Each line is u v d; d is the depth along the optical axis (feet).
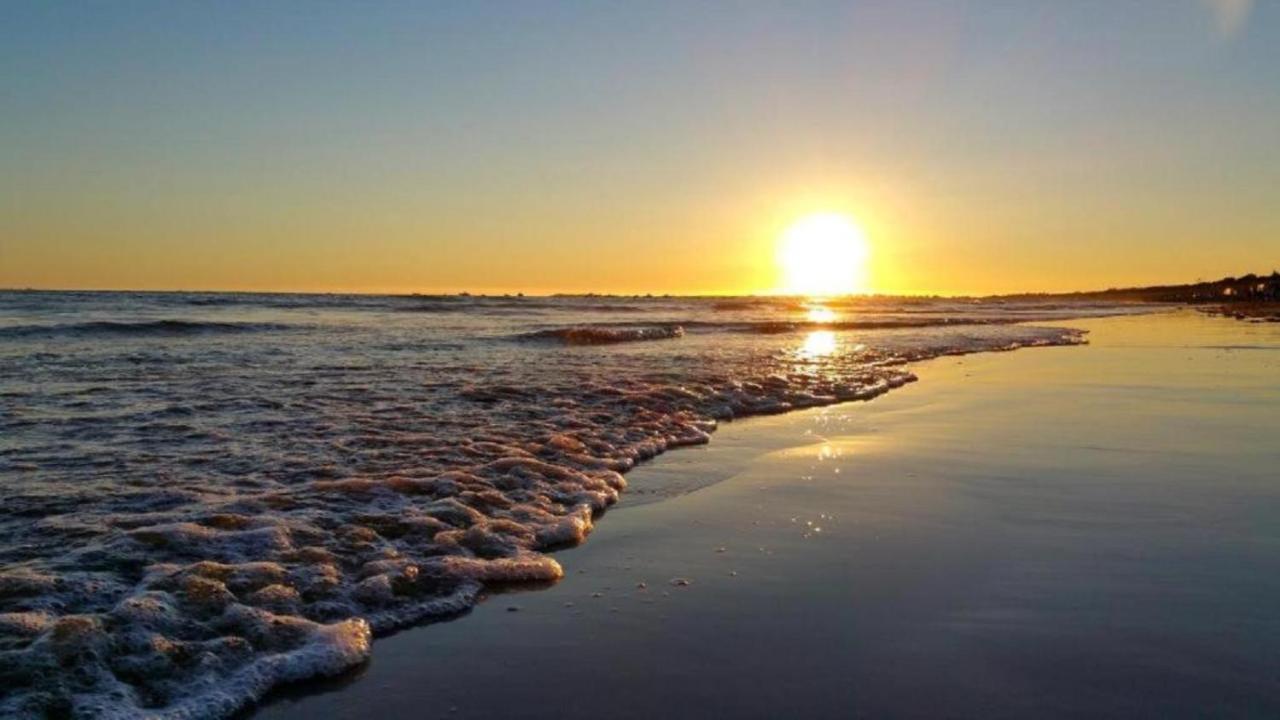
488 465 25.85
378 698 12.61
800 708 12.09
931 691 12.50
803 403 42.75
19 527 18.61
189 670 12.90
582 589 16.98
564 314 160.25
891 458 29.12
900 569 17.76
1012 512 22.00
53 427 30.60
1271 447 30.40
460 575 17.34
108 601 14.79
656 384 45.83
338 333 87.92
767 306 261.24
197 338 78.33
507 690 12.81
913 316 182.19
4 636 13.00
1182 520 21.04
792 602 16.08
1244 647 13.75
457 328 100.12
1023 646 13.91
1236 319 162.91
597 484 24.68
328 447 28.02
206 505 20.65
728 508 22.81
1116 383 51.83
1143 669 13.02
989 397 45.44
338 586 16.38
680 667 13.47
